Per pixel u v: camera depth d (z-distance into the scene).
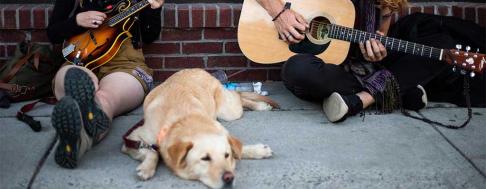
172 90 3.33
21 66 4.05
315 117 3.81
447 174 3.03
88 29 3.85
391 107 3.82
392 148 3.32
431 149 3.31
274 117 3.81
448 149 3.31
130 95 3.72
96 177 2.94
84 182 2.89
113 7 3.85
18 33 4.37
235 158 2.99
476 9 4.43
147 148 3.04
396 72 3.79
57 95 3.64
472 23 4.12
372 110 3.91
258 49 3.96
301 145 3.36
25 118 3.59
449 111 3.93
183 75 3.62
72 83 2.88
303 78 3.67
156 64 4.50
